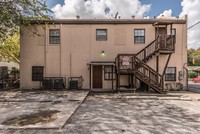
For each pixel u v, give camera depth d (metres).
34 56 17.05
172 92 15.52
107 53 16.92
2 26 14.00
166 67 15.65
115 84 16.69
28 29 16.55
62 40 16.98
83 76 16.92
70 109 9.20
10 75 21.61
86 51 16.98
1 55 20.75
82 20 16.86
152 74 15.94
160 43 15.23
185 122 7.29
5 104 10.48
